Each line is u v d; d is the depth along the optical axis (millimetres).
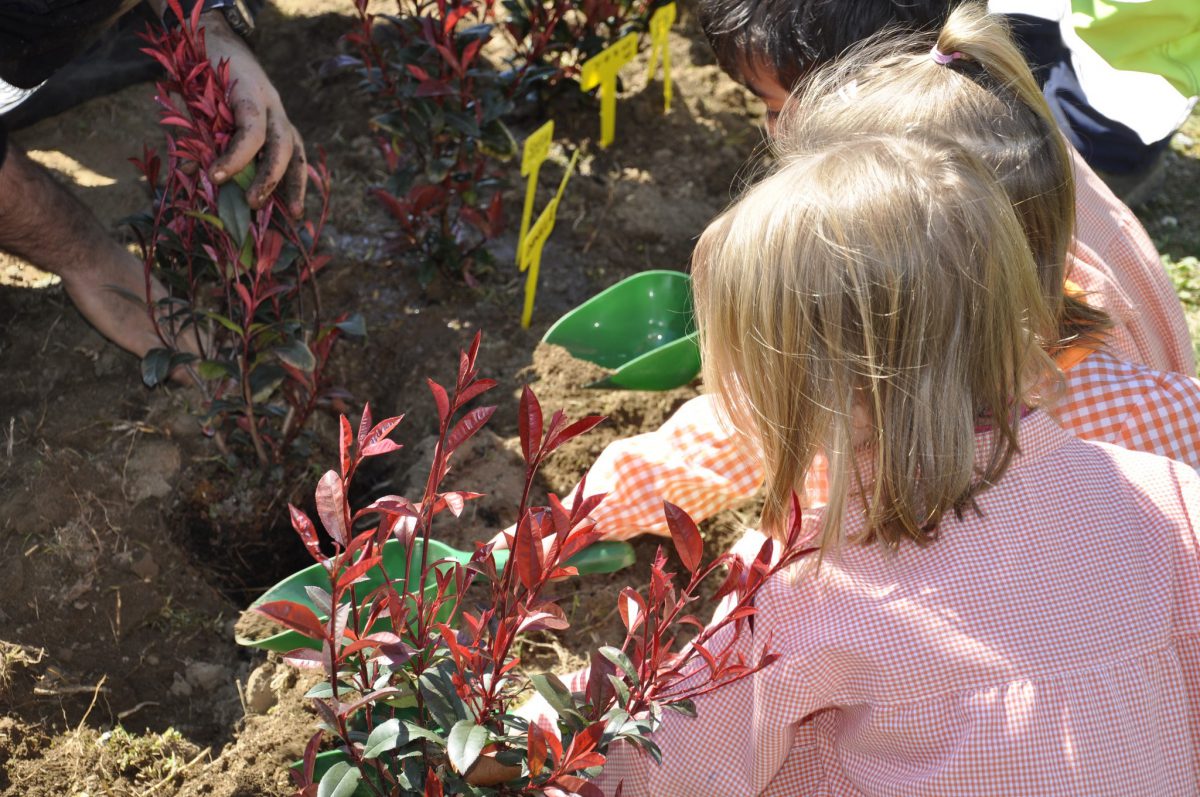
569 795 1190
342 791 1224
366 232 3025
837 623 1313
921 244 1214
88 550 2293
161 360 2076
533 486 2453
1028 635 1271
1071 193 1546
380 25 3566
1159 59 2885
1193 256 3260
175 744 2053
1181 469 1428
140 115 3297
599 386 2270
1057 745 1235
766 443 1346
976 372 1265
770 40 1994
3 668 2039
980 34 1514
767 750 1387
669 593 1213
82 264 2424
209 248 1992
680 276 2535
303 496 2521
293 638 1783
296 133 2154
